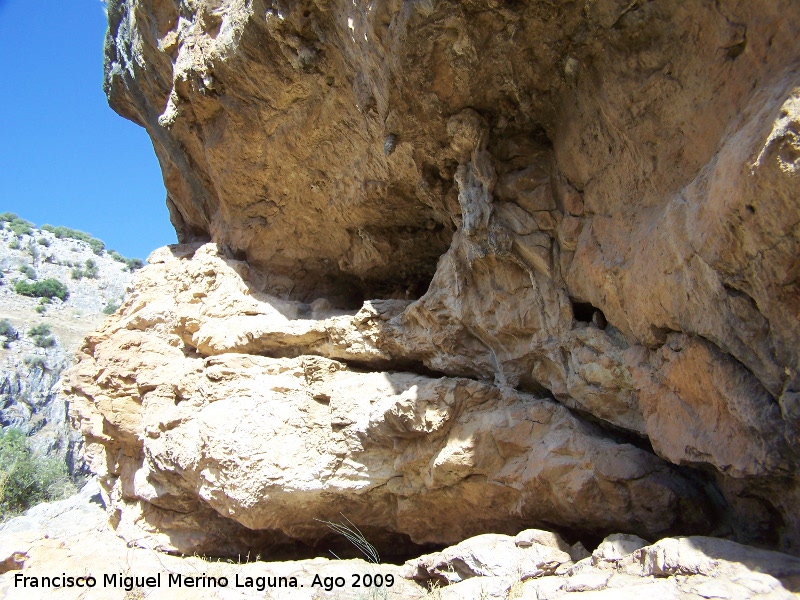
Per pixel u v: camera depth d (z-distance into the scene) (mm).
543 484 6293
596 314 6273
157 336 10305
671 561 4352
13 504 17781
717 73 4574
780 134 3562
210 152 9328
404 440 7535
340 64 7336
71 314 61719
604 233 5805
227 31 7934
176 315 10109
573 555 5613
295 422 8234
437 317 7602
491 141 6543
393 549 8617
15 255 67875
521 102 6117
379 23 5742
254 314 9648
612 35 5266
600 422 6629
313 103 8039
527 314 6758
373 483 7703
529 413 6695
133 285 11219
